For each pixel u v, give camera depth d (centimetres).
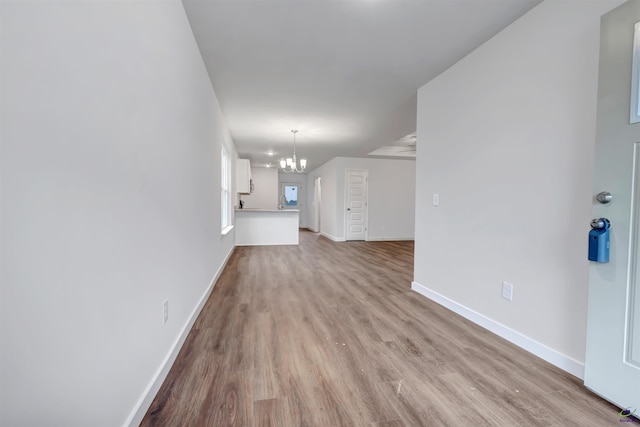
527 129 193
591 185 157
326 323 232
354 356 181
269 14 197
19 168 64
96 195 92
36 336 69
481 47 231
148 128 133
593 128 156
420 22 205
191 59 213
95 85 91
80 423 84
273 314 249
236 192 673
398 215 800
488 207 224
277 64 266
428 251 299
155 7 141
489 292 222
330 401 139
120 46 106
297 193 1172
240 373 161
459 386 152
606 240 138
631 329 130
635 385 129
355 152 702
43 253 71
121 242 108
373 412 132
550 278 177
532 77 189
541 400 142
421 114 312
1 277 60
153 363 141
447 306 267
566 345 168
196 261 236
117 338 106
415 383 154
